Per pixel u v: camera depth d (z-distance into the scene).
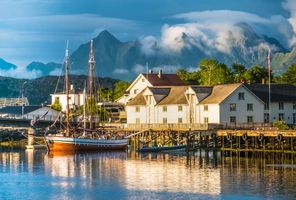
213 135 135.25
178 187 87.81
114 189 87.38
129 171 104.69
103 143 146.50
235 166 108.88
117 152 143.00
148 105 166.38
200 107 155.62
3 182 94.94
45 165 116.06
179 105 159.62
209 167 107.94
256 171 101.62
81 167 111.88
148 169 106.81
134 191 85.62
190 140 139.75
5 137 189.12
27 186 91.19
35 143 169.88
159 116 164.00
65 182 94.31
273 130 130.12
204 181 92.31
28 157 133.25
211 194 82.31
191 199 79.50
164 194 83.06
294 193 82.06
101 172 104.31
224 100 151.75
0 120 180.00
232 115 153.12
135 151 144.88
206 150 136.88
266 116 157.88
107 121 199.25
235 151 131.00
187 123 151.62
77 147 145.00
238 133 130.38
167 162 117.31
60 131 159.00
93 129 158.25
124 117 198.12
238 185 88.25
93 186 90.19
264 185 88.00
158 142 150.00
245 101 154.50
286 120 160.88
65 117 185.88
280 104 160.00
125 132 156.62
